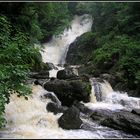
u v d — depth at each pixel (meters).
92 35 23.64
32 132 7.37
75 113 8.27
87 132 7.75
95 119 9.01
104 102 12.05
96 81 13.37
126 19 18.94
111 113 9.46
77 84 11.07
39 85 11.31
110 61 16.33
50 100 10.34
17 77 7.05
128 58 14.91
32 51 8.45
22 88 7.06
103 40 20.86
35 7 15.45
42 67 15.66
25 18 14.75
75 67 18.77
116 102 12.03
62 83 11.09
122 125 8.16
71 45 26.17
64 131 7.71
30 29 15.48
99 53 18.17
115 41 18.89
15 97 8.98
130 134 7.90
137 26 17.97
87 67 17.20
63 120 8.10
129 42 17.11
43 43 27.12
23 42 8.62
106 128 8.27
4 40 8.27
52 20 26.08
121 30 19.92
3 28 8.80
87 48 23.25
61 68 18.25
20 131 7.39
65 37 28.70
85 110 9.97
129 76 13.92
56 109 9.20
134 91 13.05
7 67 7.00
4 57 7.40
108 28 22.38
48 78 12.86
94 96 12.30
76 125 8.06
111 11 24.17
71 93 10.88
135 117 8.57
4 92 6.85
